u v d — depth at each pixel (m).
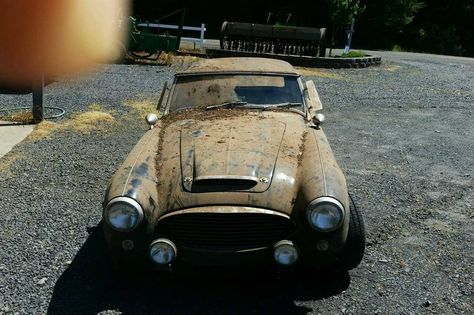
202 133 4.45
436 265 4.38
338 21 23.20
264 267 3.73
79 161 7.11
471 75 17.98
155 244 3.64
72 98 11.22
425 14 44.75
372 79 15.94
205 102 5.17
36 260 4.38
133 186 3.76
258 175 3.82
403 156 7.73
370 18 38.69
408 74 17.52
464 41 45.22
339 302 3.81
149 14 35.34
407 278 4.15
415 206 5.71
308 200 3.62
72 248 4.61
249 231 3.65
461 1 43.94
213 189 3.72
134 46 16.84
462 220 5.37
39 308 3.71
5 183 6.25
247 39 19.34
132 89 12.33
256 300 3.85
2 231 4.92
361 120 10.21
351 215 4.04
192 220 3.64
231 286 4.04
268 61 5.76
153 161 4.18
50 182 6.31
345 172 6.88
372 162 7.38
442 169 7.14
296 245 3.66
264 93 5.19
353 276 4.18
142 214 3.64
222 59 5.93
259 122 4.68
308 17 33.72
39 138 8.20
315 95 5.61
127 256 3.75
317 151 4.18
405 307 3.75
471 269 4.31
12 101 10.82
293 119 4.86
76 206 5.57
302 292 3.95
